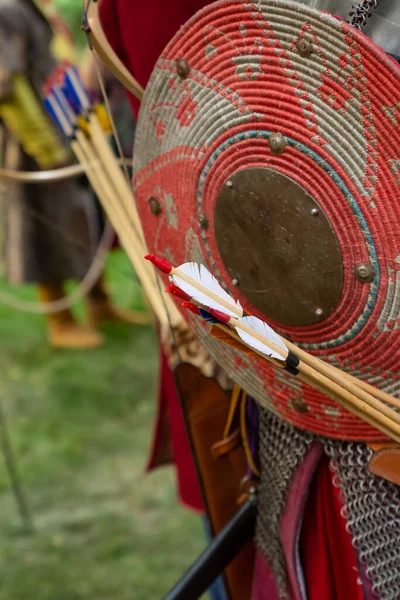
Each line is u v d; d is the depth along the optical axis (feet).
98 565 9.27
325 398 4.42
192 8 5.32
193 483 7.05
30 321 15.97
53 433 12.02
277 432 4.95
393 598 4.64
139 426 12.11
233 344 4.01
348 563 4.91
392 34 3.80
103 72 7.78
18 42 12.13
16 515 10.26
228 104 4.17
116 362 14.11
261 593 5.46
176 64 4.34
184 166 4.53
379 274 3.85
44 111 12.51
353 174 3.78
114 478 10.91
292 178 4.00
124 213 6.18
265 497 5.19
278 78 3.91
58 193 13.17
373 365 4.09
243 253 4.38
